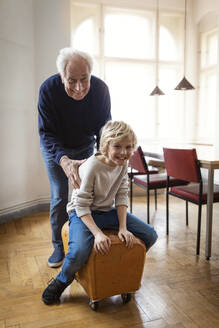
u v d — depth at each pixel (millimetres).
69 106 1938
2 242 2588
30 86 3473
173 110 5418
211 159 2277
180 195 2547
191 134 5430
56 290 1605
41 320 1489
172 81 5363
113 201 1665
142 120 5230
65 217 2104
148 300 1662
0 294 1733
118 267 1511
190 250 2393
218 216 3369
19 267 2088
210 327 1427
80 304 1628
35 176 3605
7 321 1479
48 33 3543
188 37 5219
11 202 3311
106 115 2082
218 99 4188
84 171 1545
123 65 5031
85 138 2121
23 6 3312
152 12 4984
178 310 1566
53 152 1884
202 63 5328
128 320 1482
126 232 1524
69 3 3609
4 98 3164
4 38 3115
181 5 5086
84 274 1548
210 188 2191
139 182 3293
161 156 2928
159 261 2176
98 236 1447
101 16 4699
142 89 5172
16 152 3346
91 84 1938
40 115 1990
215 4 4652
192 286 1812
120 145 1434
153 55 5121
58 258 2098
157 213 3506
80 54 1686
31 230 2914
